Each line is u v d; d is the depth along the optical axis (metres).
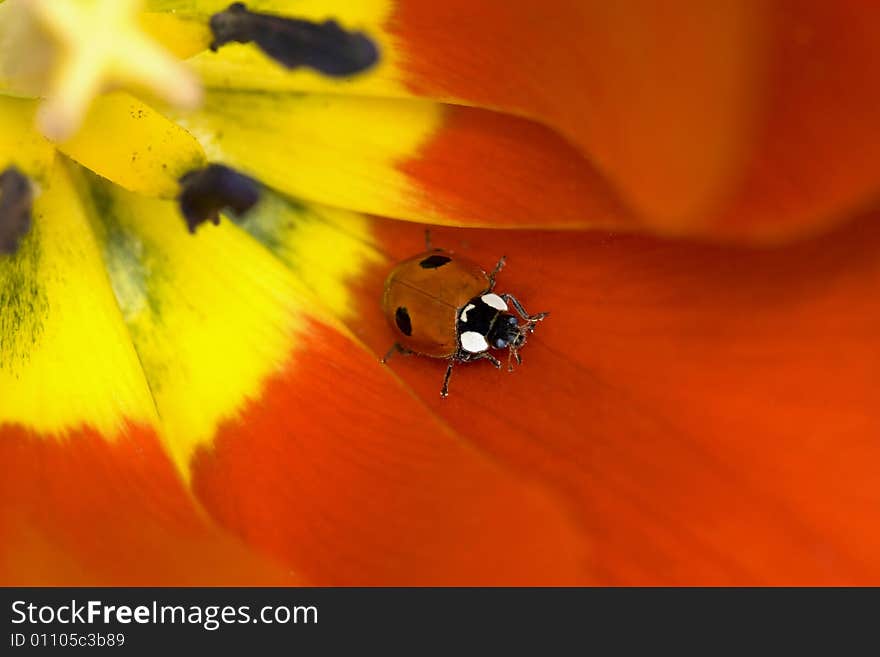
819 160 0.09
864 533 0.09
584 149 0.09
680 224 0.09
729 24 0.09
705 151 0.09
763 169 0.09
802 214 0.09
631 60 0.09
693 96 0.09
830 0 0.09
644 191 0.09
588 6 0.09
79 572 0.09
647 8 0.09
